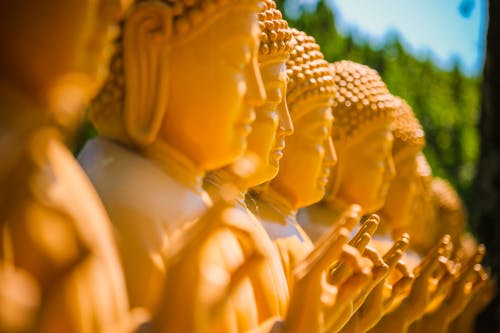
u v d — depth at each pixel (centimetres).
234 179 693
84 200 426
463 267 950
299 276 554
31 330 388
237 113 592
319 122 810
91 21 439
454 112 2034
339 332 713
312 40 827
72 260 411
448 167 1988
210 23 581
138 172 565
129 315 454
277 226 775
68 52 432
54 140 430
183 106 582
